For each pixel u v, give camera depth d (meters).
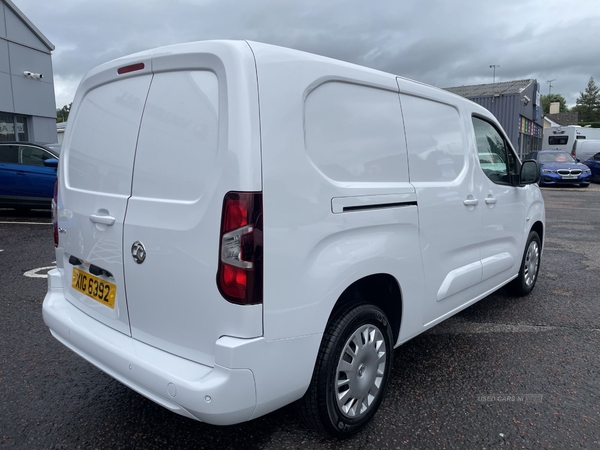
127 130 2.49
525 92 26.75
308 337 2.27
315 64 2.35
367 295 2.90
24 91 16.52
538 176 4.21
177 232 2.19
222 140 2.06
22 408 2.93
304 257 2.22
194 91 2.20
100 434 2.68
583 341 4.05
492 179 4.02
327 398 2.44
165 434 2.69
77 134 2.90
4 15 15.49
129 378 2.31
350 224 2.44
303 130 2.24
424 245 3.04
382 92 2.79
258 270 2.05
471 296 3.79
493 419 2.86
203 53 2.16
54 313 2.86
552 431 2.75
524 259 4.92
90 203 2.67
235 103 2.03
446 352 3.81
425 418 2.87
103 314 2.66
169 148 2.27
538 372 3.48
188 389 2.04
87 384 3.23
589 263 6.84
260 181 2.04
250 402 2.08
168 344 2.31
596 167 22.12
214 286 2.09
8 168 9.84
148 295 2.36
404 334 3.01
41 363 3.52
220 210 2.05
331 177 2.38
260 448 2.57
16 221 9.77
